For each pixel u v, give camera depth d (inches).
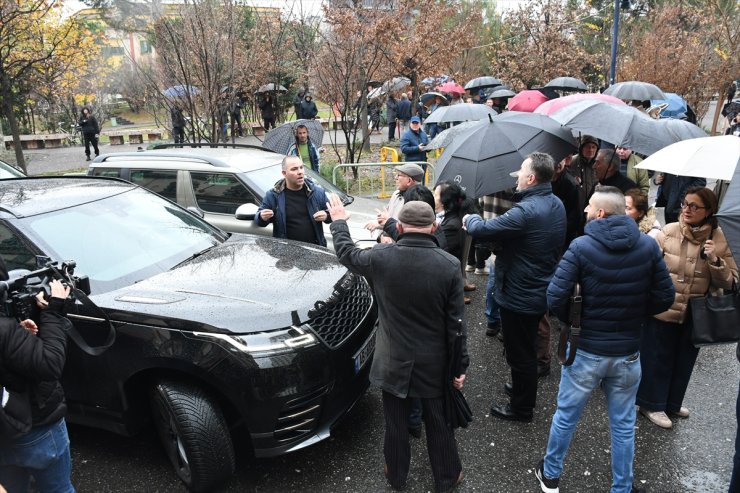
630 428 109.3
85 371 121.6
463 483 120.2
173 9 380.8
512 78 717.3
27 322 81.9
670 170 136.2
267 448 114.2
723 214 93.2
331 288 131.6
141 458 130.1
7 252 130.6
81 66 592.4
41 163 588.1
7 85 376.2
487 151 153.4
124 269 134.9
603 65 776.3
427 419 111.3
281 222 180.4
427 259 103.9
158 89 405.1
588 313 105.5
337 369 120.5
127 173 225.5
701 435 136.9
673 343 137.3
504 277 134.3
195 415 111.0
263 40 595.5
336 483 120.1
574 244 105.3
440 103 474.0
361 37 422.0
